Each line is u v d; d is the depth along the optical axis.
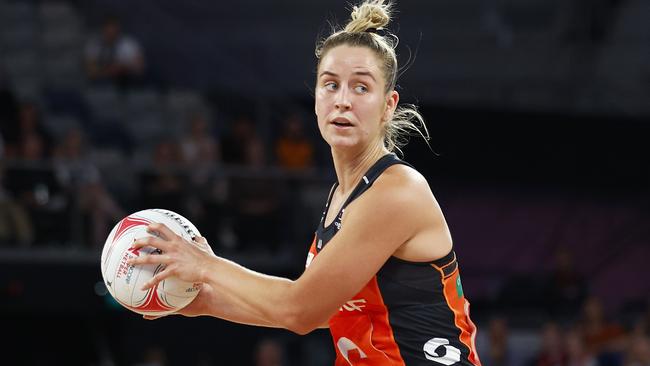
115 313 31.59
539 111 46.81
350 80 8.92
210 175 31.12
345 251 8.63
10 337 31.88
